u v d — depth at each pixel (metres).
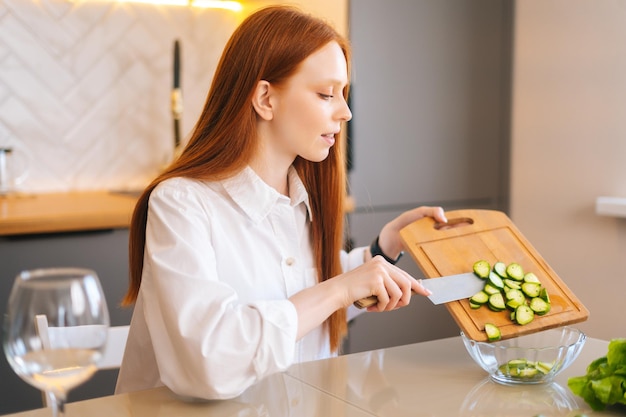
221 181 1.29
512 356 1.03
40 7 2.80
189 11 3.08
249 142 1.27
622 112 2.82
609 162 2.88
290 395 1.00
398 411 0.93
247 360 1.00
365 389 1.02
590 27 2.92
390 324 2.91
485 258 1.33
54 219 2.22
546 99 3.10
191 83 3.11
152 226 1.18
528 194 3.19
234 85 1.26
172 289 1.07
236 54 1.25
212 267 1.15
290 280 1.33
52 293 0.72
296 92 1.23
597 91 2.91
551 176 3.09
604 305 2.90
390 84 2.93
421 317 3.00
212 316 1.03
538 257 1.35
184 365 1.02
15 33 2.77
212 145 1.27
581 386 0.93
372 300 1.13
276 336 1.03
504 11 3.21
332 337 1.39
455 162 3.14
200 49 3.12
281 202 1.33
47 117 2.84
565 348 1.02
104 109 2.94
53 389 0.74
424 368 1.12
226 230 1.28
